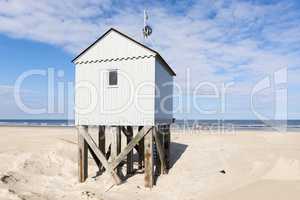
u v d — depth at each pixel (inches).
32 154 585.0
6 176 440.8
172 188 436.8
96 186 447.2
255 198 346.0
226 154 637.3
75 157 617.3
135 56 446.3
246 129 1619.1
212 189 421.7
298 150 662.5
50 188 431.8
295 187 366.0
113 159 454.3
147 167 437.7
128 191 425.1
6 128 1792.6
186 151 684.7
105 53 464.1
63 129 1660.9
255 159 575.5
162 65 497.7
